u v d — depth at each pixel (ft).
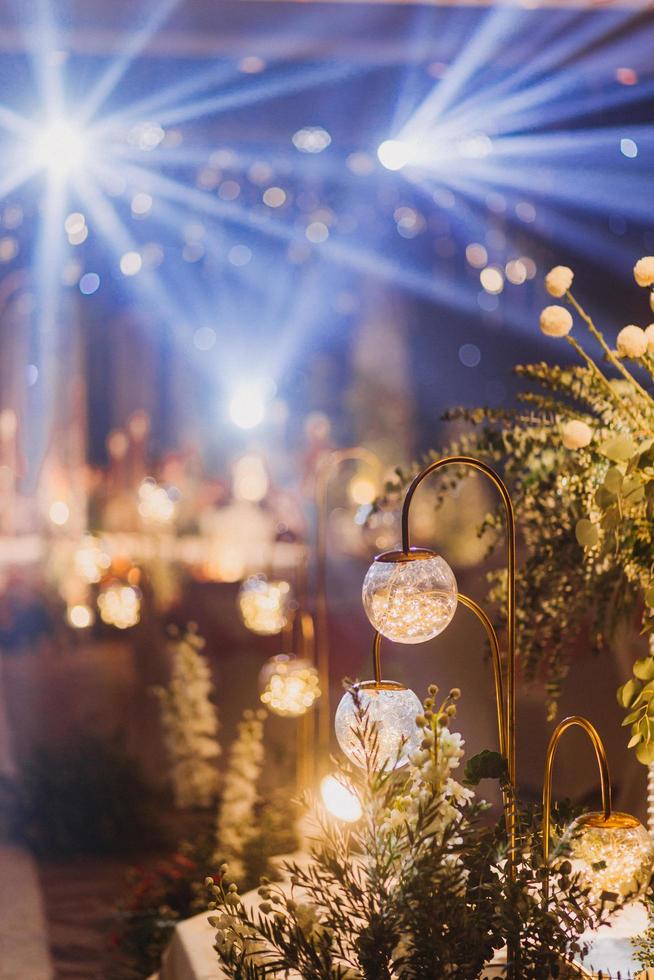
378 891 4.87
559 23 15.71
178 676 15.35
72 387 47.88
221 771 18.07
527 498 6.85
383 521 14.49
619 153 20.11
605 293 21.29
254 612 19.03
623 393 6.59
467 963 4.86
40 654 32.96
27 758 19.49
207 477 49.85
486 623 5.70
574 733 13.58
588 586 6.87
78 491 42.19
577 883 5.26
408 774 5.25
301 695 13.56
